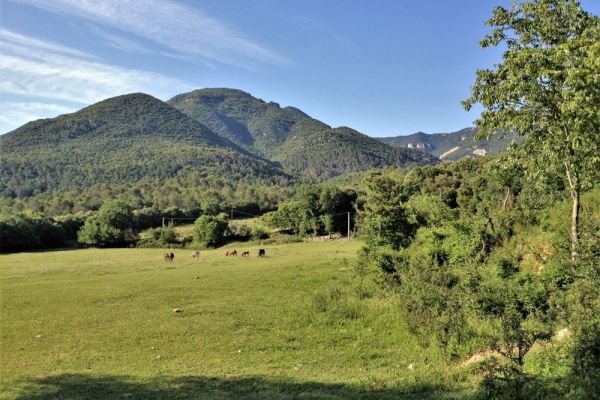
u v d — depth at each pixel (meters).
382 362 17.52
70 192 180.12
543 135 16.38
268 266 48.53
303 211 103.50
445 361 16.31
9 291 36.75
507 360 12.85
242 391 13.93
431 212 36.56
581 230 15.70
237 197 167.25
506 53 16.17
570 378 9.71
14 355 19.28
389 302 24.78
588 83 12.20
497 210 28.39
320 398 12.51
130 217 112.38
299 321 23.77
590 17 15.26
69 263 63.19
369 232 34.31
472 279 19.38
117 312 27.39
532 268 20.84
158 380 15.42
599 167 15.49
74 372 16.78
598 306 11.42
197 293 33.00
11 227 92.94
